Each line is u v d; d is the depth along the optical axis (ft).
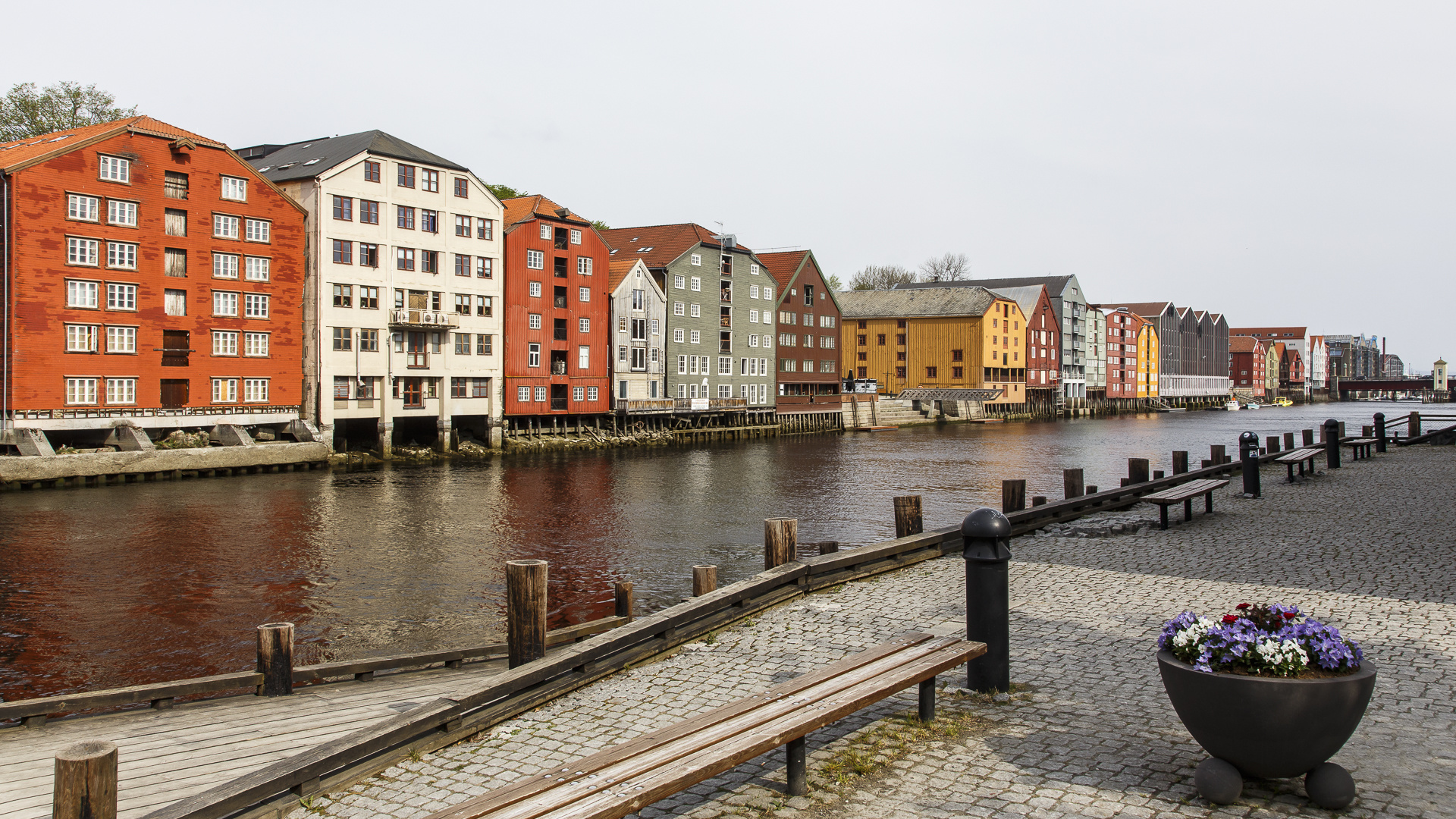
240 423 165.07
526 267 213.66
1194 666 18.21
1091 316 459.32
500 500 128.77
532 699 26.63
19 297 139.44
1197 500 69.36
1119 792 19.24
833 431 306.76
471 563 85.25
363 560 86.02
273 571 81.25
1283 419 418.10
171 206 157.07
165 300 156.46
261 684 36.37
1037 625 33.88
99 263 148.15
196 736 29.84
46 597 71.77
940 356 377.30
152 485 138.51
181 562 84.89
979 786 19.75
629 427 238.89
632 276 238.68
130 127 150.71
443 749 23.80
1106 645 30.99
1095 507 64.13
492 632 62.49
